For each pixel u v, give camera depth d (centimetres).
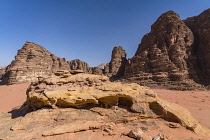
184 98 3347
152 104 1452
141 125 1207
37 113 1272
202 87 5300
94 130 1082
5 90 5772
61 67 11425
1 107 2942
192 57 6981
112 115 1328
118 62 11612
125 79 8019
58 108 1361
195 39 7900
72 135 996
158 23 9250
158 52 7544
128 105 1528
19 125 1116
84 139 934
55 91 1370
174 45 7225
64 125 1109
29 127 1092
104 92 1464
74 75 1716
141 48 9594
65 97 1353
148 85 6400
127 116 1314
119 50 12181
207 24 7644
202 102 2822
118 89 1502
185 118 1295
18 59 8881
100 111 1366
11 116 1507
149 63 7638
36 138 934
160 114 1365
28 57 9394
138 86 1709
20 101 3628
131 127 1160
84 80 1661
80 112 1341
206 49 6725
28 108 1580
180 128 1188
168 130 1141
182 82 5806
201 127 1261
